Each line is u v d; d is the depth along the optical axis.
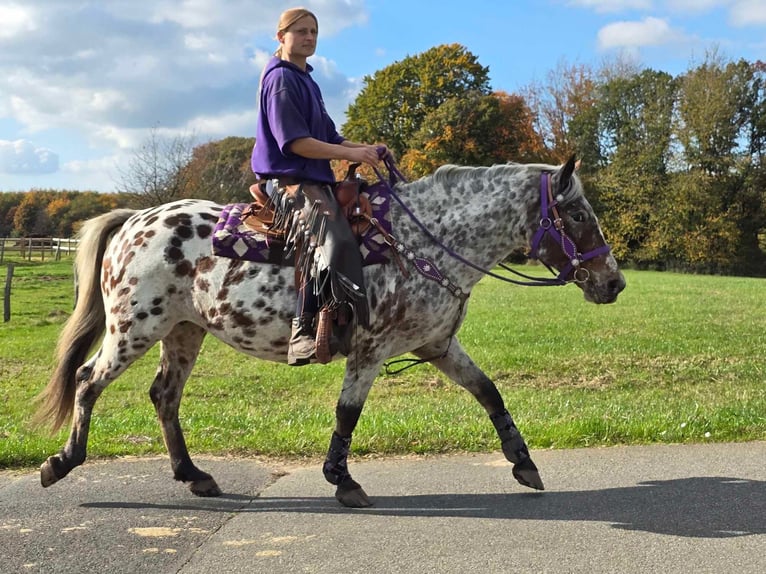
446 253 4.59
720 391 8.42
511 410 7.06
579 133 54.41
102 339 5.00
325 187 4.50
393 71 49.94
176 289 4.70
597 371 10.05
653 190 47.59
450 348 4.88
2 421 7.11
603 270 4.61
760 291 24.22
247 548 3.84
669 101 49.56
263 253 4.52
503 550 3.74
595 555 3.66
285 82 4.44
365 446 5.74
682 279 33.56
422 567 3.56
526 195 4.66
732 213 45.69
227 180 39.59
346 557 3.69
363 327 4.43
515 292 23.53
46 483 4.64
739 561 3.56
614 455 5.43
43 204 60.09
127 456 5.69
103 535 4.04
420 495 4.68
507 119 48.50
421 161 45.91
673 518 4.14
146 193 32.62
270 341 4.61
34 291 22.59
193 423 6.62
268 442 5.88
